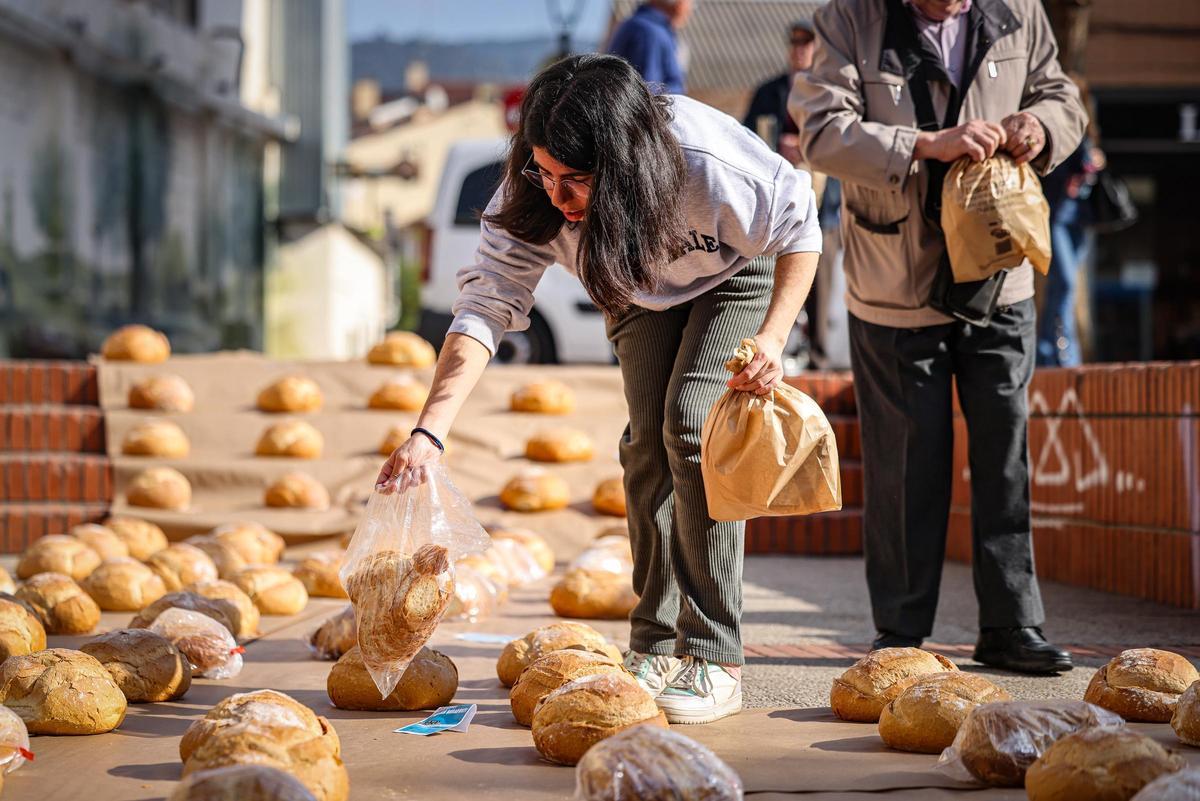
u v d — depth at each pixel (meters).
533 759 2.53
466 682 3.38
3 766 2.40
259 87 21.80
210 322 19.08
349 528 6.31
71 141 14.70
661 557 3.02
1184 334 12.34
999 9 3.69
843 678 2.92
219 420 7.00
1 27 12.95
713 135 2.76
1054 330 7.56
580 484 6.74
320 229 22.98
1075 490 5.59
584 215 2.62
